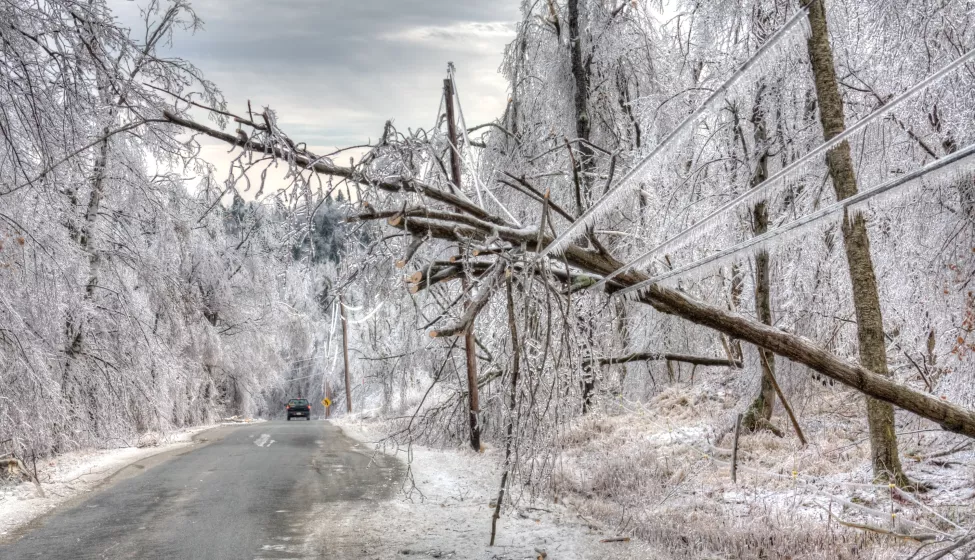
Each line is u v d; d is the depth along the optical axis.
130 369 18.61
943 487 8.62
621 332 16.64
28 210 11.83
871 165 11.44
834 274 12.68
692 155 14.05
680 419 15.62
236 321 31.95
